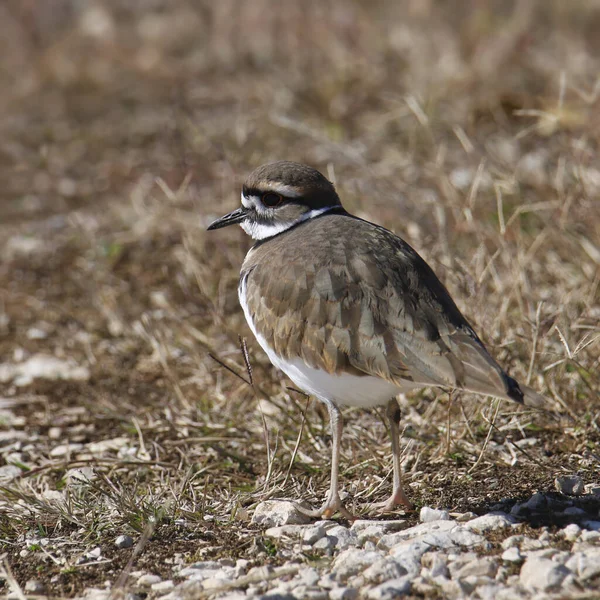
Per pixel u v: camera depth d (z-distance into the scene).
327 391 8.62
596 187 12.70
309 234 9.01
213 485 9.70
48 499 9.41
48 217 17.44
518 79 18.47
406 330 8.10
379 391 8.44
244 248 13.88
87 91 22.31
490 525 8.09
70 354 13.35
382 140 16.86
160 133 19.70
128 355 13.18
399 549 7.73
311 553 8.02
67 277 15.51
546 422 10.25
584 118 13.86
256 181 9.82
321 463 9.94
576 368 10.34
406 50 19.91
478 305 10.86
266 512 8.71
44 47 23.70
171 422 11.04
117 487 9.70
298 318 8.50
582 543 7.63
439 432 10.23
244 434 10.71
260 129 17.52
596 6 21.66
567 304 10.95
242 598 7.24
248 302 9.06
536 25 21.20
